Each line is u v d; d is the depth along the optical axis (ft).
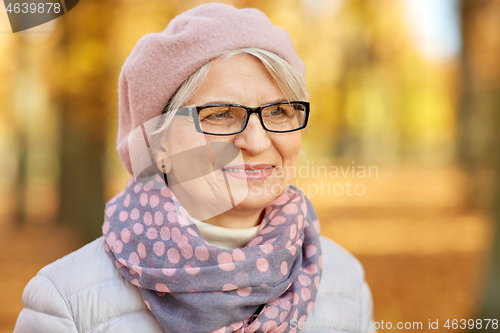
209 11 4.33
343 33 43.93
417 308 19.10
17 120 43.68
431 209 41.01
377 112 79.36
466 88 37.65
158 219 4.35
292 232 4.55
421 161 98.89
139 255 4.34
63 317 4.39
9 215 47.73
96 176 22.86
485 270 14.11
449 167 74.18
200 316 4.01
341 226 36.19
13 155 51.75
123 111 4.98
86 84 18.22
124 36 18.63
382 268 24.72
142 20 18.70
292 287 4.55
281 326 4.24
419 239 30.53
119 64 18.62
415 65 57.93
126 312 4.46
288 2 27.37
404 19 44.29
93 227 22.89
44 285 4.56
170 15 18.76
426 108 78.23
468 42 33.14
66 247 26.04
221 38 4.16
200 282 4.04
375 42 46.60
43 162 72.18
